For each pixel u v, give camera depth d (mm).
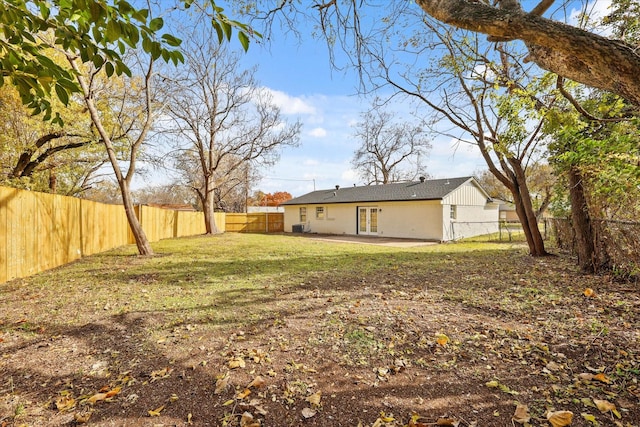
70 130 10328
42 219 6621
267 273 6297
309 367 2496
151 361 2629
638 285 4574
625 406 1905
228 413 1948
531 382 2205
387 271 6367
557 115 4070
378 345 2865
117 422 1874
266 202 36062
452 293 4527
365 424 1831
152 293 4773
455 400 2033
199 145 17688
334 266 7066
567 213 8227
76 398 2111
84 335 3182
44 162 11859
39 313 3850
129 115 10867
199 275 6152
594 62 1683
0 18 1638
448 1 2031
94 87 9016
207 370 2471
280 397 2109
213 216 19391
